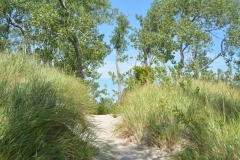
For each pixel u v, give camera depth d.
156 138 5.52
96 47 20.73
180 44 29.05
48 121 4.05
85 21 19.34
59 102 4.93
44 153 3.35
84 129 4.95
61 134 4.12
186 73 8.35
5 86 4.23
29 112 3.68
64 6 19.36
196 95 6.79
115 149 5.33
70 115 4.96
